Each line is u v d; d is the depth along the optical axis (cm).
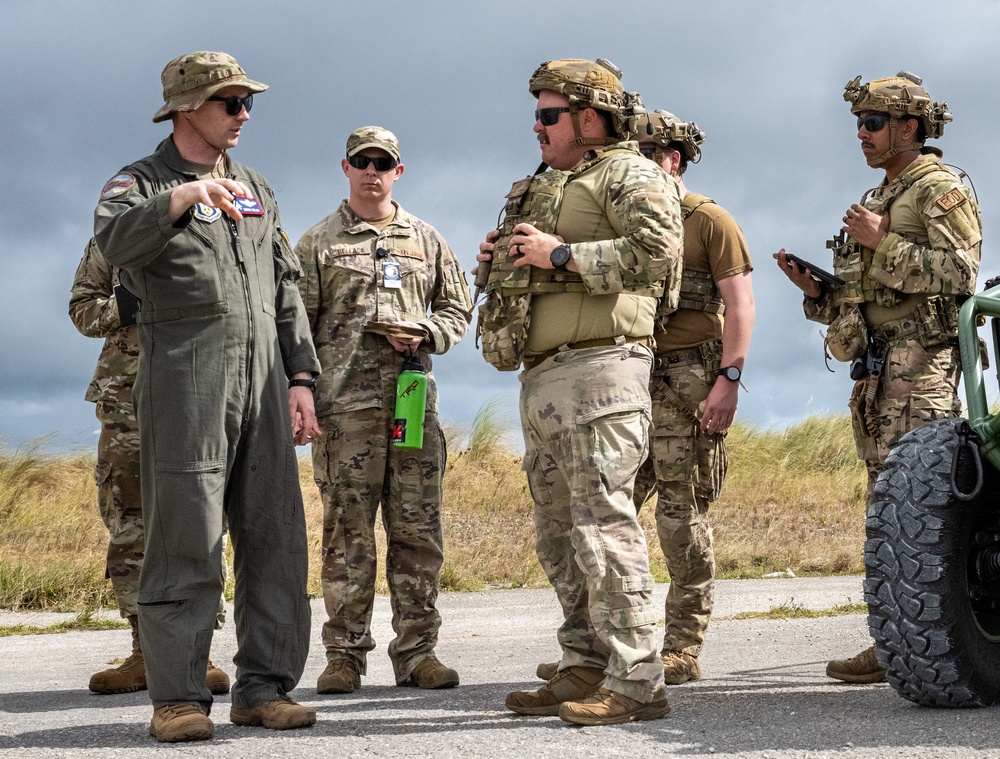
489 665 520
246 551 356
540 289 343
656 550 1019
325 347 477
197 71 350
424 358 482
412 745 307
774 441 1554
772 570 1008
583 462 338
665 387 448
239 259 350
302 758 293
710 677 452
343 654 455
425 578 468
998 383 391
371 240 482
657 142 454
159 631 335
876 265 424
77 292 463
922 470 343
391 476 473
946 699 339
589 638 360
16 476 1196
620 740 305
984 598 354
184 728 321
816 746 290
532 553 1010
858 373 438
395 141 493
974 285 418
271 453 355
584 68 360
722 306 454
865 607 707
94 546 1008
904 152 453
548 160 370
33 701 429
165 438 338
